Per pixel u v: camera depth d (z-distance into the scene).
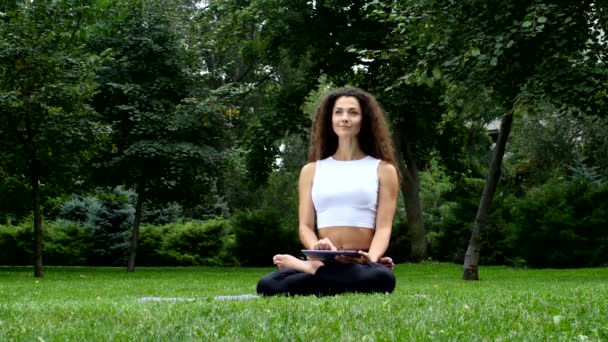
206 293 10.91
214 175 23.91
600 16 12.58
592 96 13.43
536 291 8.54
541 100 12.77
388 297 5.32
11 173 20.08
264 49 23.97
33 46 17.42
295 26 21.88
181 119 22.09
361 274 5.78
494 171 16.42
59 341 3.28
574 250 21.92
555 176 28.88
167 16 22.98
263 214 28.52
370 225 5.92
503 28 13.29
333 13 22.02
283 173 37.50
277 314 4.12
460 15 13.96
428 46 13.85
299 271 5.96
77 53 18.83
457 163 26.23
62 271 22.69
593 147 30.17
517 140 32.03
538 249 22.47
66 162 19.45
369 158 6.05
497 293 7.96
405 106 20.86
